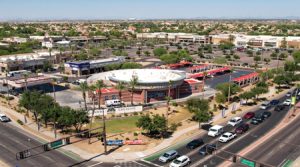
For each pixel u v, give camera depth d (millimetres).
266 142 70875
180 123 83875
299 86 120875
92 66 162750
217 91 122500
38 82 119438
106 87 111000
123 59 183125
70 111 76625
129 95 106562
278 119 88062
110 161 61281
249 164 49812
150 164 59875
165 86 104875
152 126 72250
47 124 83750
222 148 67188
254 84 137500
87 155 64125
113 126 81875
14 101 107625
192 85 118375
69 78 149375
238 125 82312
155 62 192625
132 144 69438
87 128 80438
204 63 195750
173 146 68500
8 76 142750
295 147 68188
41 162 60781
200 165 59125
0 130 78812
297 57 197500
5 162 60688
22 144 69812
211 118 88375
